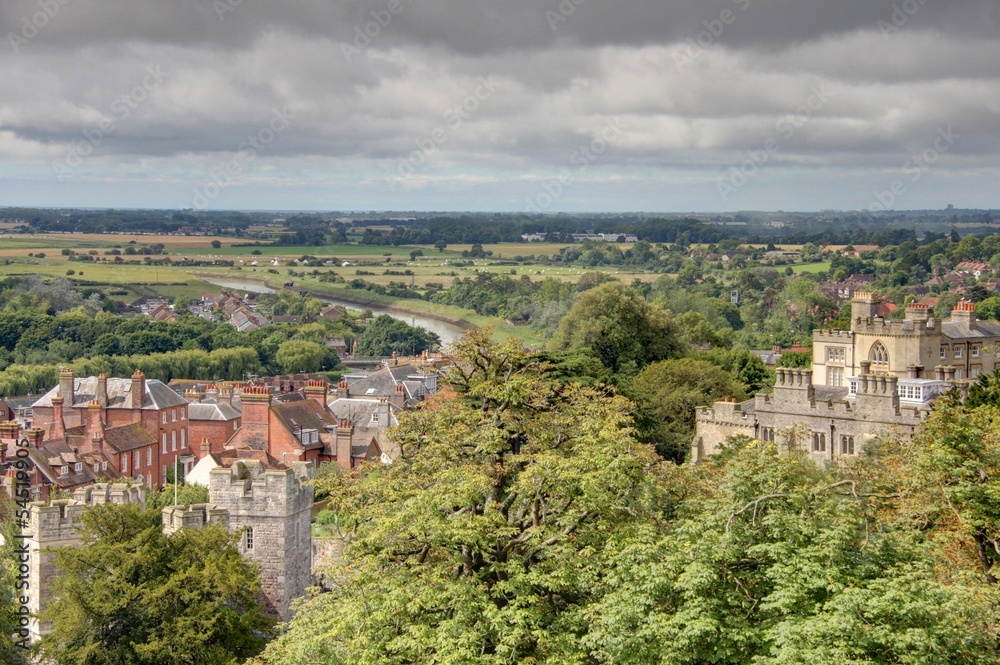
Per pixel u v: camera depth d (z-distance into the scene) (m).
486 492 58.84
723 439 105.19
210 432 161.38
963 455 54.59
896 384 93.12
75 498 74.31
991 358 131.88
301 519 80.81
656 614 44.94
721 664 44.81
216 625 65.12
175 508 76.56
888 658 41.97
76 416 149.50
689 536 48.28
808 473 56.25
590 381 113.88
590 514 54.38
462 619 50.03
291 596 79.19
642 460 56.03
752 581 46.50
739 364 163.88
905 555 46.59
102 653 63.75
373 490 61.66
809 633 41.03
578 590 52.41
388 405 155.00
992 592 44.56
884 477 57.75
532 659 47.66
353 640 51.72
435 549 57.31
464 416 62.16
